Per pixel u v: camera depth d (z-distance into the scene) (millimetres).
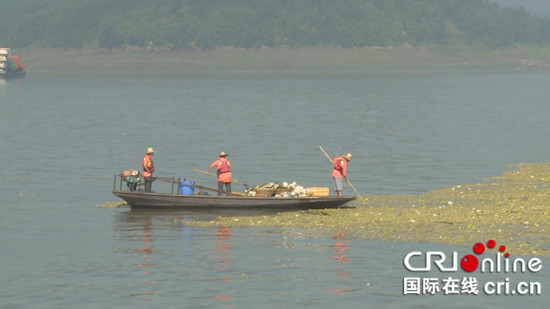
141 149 101562
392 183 72125
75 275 40719
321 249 45625
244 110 184500
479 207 57812
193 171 81500
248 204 57594
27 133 124062
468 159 90250
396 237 48219
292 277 40281
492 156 93312
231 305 36156
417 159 90062
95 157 93062
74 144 107562
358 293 37812
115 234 50094
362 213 55812
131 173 59688
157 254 44750
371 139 113562
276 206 57500
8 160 89438
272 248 45938
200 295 37531
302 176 77312
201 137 117625
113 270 41562
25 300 36938
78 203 61875
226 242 47500
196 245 46781
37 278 40188
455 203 60344
